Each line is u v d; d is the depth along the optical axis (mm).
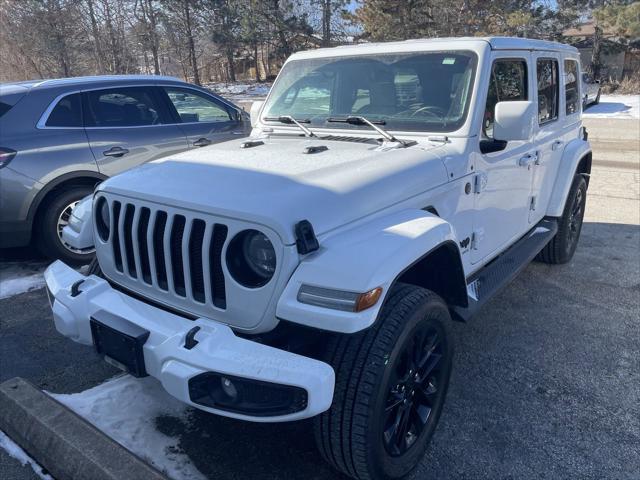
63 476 2570
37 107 5160
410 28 30906
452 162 3084
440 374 2740
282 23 36344
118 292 2631
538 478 2646
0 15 31188
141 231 2621
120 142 5578
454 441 2902
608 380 3471
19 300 4625
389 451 2449
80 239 3016
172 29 38250
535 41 4184
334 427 2268
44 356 3742
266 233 2191
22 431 2807
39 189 5059
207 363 2098
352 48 3846
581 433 2969
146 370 2324
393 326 2283
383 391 2244
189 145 6117
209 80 44688
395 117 3479
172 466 2693
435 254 2732
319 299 2107
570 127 5207
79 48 33438
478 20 30453
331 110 3775
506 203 3877
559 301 4660
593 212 7469
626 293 4828
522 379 3488
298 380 2020
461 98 3289
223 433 2939
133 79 5859
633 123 16562
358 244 2266
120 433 2906
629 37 28344
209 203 2336
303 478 2643
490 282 3559
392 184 2658
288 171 2623
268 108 4062
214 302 2393
